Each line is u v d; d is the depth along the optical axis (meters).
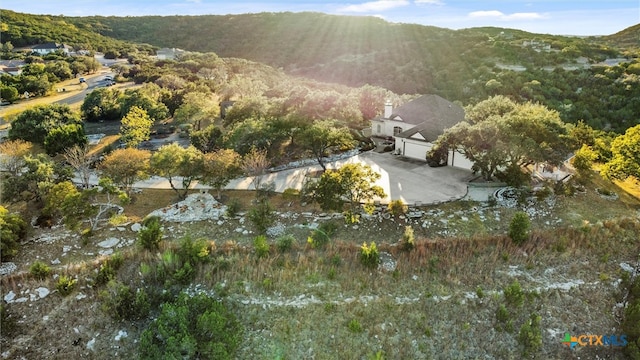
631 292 25.84
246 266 26.64
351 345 22.25
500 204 33.66
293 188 37.16
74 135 45.53
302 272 26.39
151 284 25.39
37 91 74.81
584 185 37.81
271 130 42.56
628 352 22.89
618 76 74.75
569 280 26.75
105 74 100.81
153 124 59.59
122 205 34.38
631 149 34.31
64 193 30.92
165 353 19.75
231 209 32.31
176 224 31.67
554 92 73.44
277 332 22.72
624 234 30.67
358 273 26.36
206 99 62.88
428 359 22.03
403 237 28.94
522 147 34.16
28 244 29.12
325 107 52.78
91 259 27.56
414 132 45.62
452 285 25.88
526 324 22.94
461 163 42.16
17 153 40.81
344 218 31.86
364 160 45.16
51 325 22.91
